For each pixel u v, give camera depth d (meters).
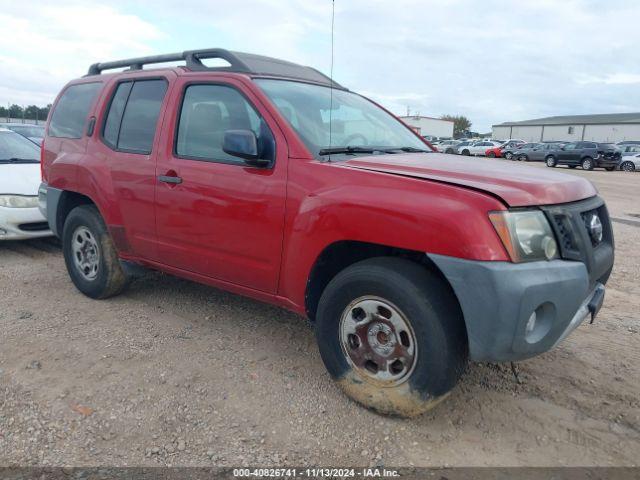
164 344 3.83
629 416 3.06
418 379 2.74
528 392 3.29
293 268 3.17
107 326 4.13
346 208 2.86
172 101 3.95
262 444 2.73
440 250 2.57
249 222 3.36
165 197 3.85
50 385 3.23
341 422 2.92
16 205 6.28
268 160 3.29
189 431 2.82
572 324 2.79
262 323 4.27
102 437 2.76
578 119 78.56
